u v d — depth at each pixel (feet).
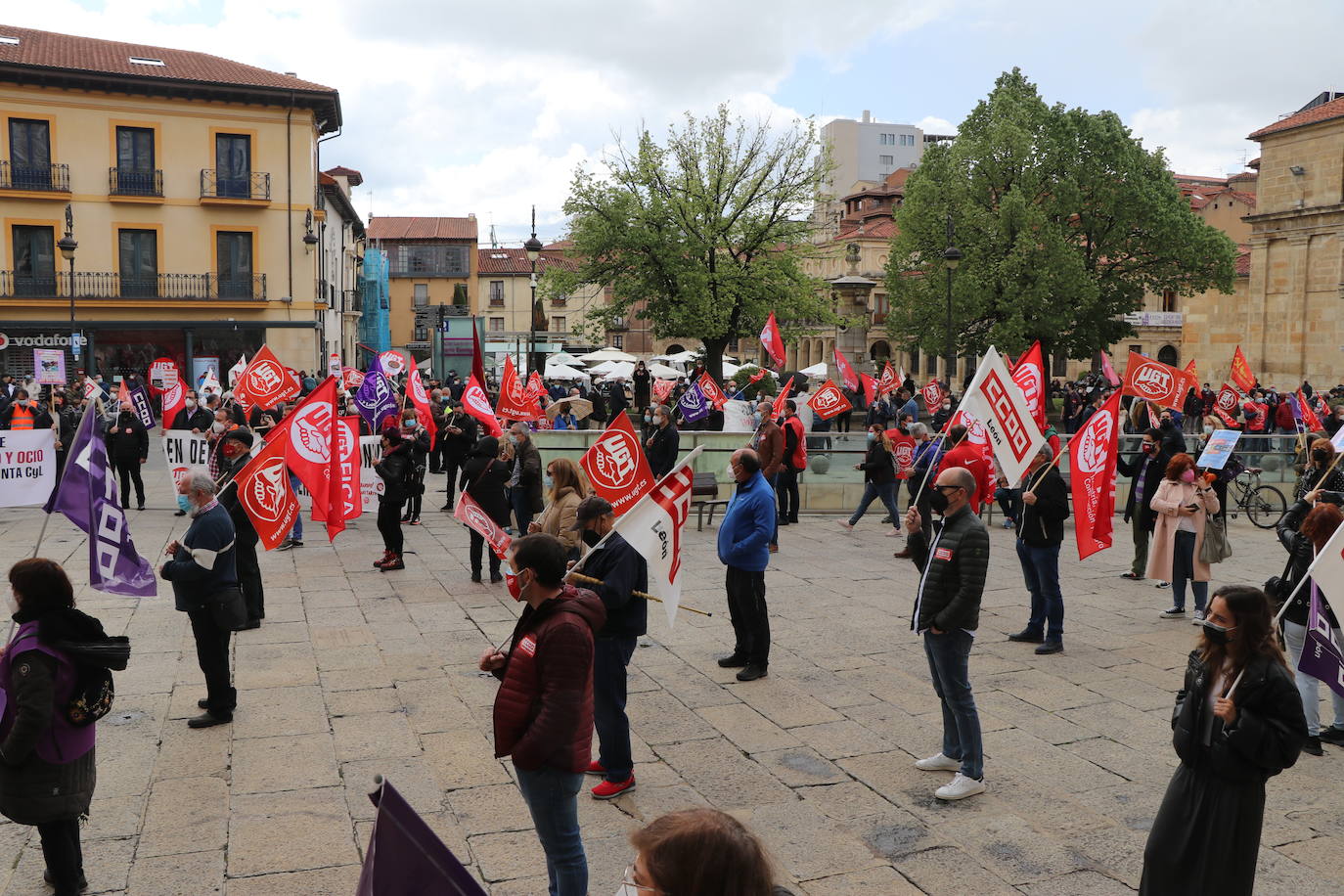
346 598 35.12
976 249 120.98
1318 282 142.51
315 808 18.71
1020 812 18.85
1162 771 20.85
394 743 21.91
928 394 81.92
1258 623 12.88
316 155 131.23
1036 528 29.17
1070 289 116.88
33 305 116.37
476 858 16.96
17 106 113.91
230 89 119.75
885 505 48.91
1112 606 35.22
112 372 120.88
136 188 119.14
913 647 29.68
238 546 30.68
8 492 43.16
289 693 25.12
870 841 17.62
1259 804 13.01
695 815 6.70
